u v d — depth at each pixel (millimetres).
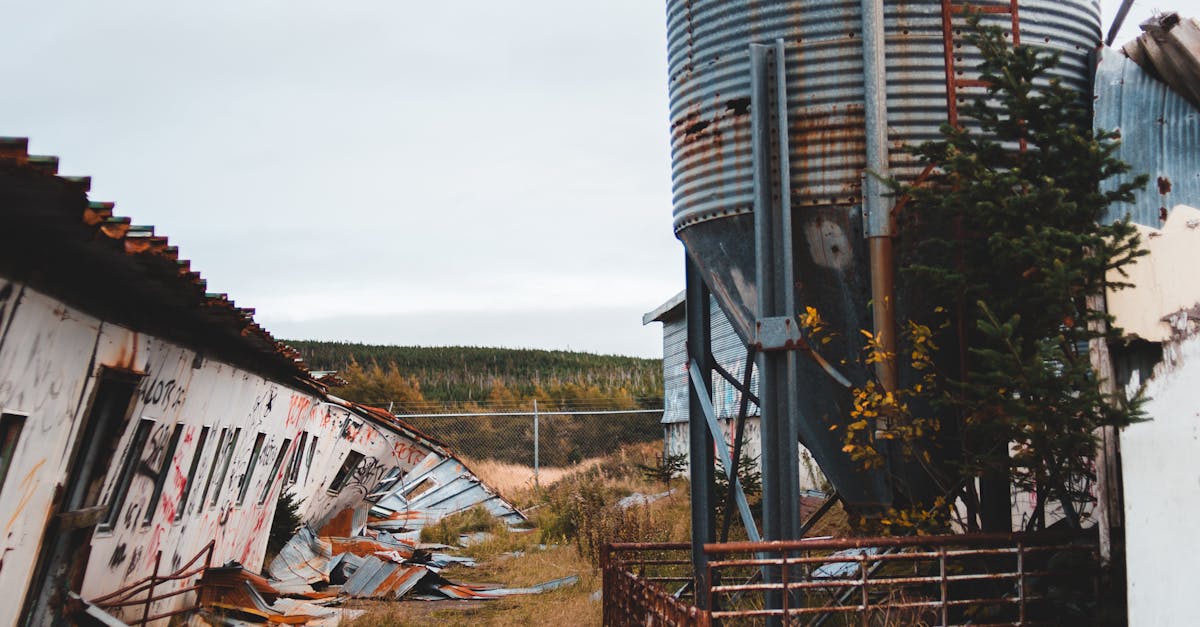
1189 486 5609
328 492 20719
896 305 8133
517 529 26453
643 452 41688
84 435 8031
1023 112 7340
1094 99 7523
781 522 8023
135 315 7945
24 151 5062
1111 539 7117
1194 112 6961
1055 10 8352
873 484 8852
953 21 8234
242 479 13039
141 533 9516
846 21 8328
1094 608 7266
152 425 9062
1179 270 5867
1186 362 5723
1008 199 7035
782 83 8273
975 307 7934
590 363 66312
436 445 26641
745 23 8617
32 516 7012
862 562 7270
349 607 13406
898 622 7551
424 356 63062
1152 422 5988
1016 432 7066
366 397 47844
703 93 8820
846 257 8297
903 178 8102
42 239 6113
